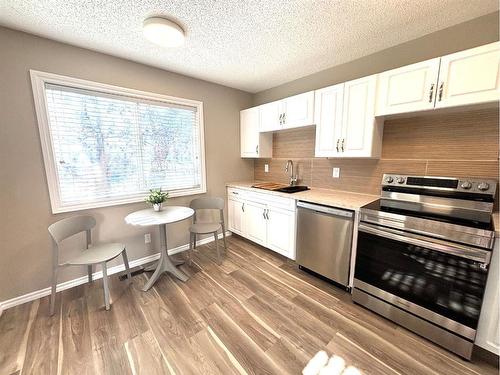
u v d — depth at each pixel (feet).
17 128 5.96
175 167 9.46
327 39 6.41
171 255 9.43
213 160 10.62
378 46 6.82
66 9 5.00
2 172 5.87
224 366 4.45
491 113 5.32
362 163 7.77
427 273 4.89
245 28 5.85
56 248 5.86
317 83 8.91
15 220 6.13
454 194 5.49
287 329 5.39
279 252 8.70
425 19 5.50
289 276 7.76
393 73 5.93
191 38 6.31
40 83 6.16
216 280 7.52
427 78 5.40
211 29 5.88
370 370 4.34
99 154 7.47
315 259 7.38
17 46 5.80
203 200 9.57
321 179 9.12
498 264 4.11
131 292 6.86
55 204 6.66
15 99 5.87
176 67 8.38
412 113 6.05
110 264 7.97
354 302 6.32
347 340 5.06
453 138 5.90
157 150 8.85
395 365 4.45
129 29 5.86
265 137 10.67
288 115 8.88
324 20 5.52
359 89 6.63
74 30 5.86
